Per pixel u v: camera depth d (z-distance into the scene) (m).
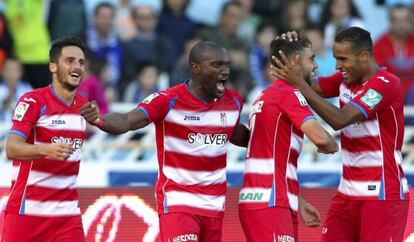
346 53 24.00
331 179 40.16
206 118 23.56
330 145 22.81
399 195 24.06
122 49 44.69
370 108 23.56
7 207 24.78
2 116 43.22
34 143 24.45
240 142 24.64
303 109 22.95
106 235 28.00
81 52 24.83
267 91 23.55
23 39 44.41
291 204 23.31
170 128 23.47
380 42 45.06
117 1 45.38
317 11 46.41
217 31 45.56
